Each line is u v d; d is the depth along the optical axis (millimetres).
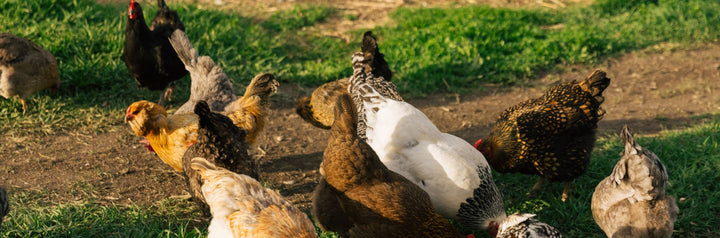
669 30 11000
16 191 5551
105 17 9805
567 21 11438
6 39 6609
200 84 6172
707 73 9438
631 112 8016
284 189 5926
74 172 6027
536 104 5656
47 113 7199
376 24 11180
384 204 4227
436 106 8227
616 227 4305
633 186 4117
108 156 6418
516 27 10586
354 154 4340
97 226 4961
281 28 10656
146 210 5344
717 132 6910
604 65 9711
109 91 7875
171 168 6254
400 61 9359
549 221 5320
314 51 9875
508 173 6168
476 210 4668
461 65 9281
